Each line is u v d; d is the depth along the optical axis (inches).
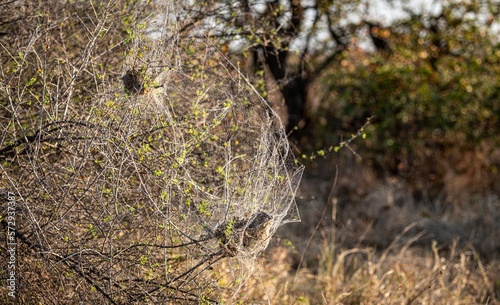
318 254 297.7
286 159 197.8
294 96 418.6
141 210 181.8
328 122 449.7
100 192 172.2
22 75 202.5
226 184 177.3
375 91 450.6
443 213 399.2
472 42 470.0
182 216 169.8
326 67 457.4
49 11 206.1
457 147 453.7
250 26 238.8
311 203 353.1
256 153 200.4
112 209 180.4
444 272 271.4
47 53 202.7
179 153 180.5
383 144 449.7
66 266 177.6
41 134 182.1
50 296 180.2
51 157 196.9
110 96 182.1
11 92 192.7
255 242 174.4
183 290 176.4
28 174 179.9
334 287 256.7
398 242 342.0
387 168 455.8
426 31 477.7
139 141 182.1
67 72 193.0
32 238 179.6
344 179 413.1
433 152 455.2
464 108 448.1
